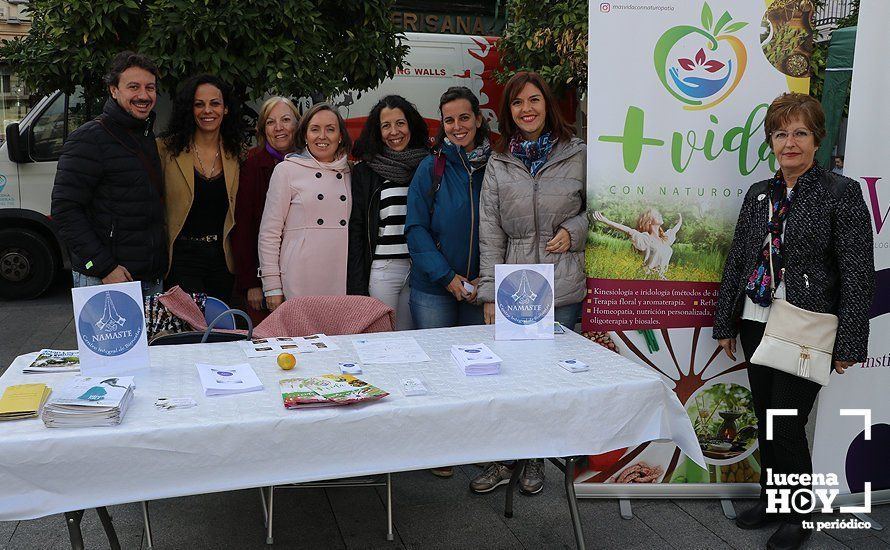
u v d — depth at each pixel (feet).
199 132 12.47
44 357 8.94
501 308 9.93
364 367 8.71
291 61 18.24
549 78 21.43
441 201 11.46
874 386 10.52
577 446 8.05
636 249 10.51
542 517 10.42
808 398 9.52
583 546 8.54
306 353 9.33
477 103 11.53
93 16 17.48
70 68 18.75
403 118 12.04
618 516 10.48
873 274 9.06
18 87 23.47
